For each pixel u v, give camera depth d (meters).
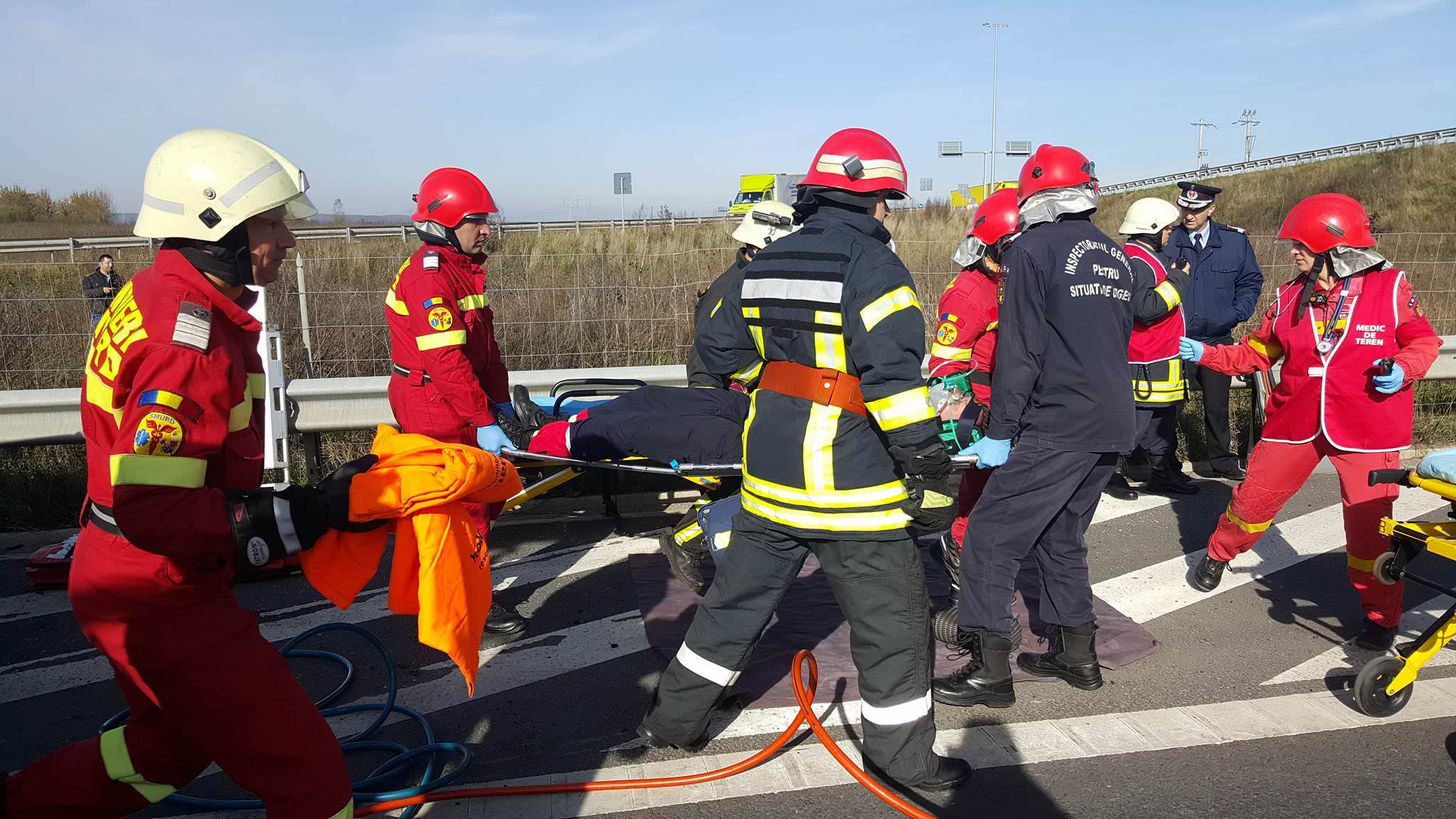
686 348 9.94
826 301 2.78
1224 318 6.77
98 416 2.11
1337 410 4.05
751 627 3.13
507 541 5.69
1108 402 3.44
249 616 2.25
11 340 9.22
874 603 2.91
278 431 5.92
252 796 3.14
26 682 3.96
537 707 3.72
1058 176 3.49
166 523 1.95
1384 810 2.98
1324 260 4.08
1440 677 3.90
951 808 3.01
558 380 6.66
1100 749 3.35
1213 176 44.94
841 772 3.21
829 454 2.83
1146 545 5.57
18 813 2.35
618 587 4.95
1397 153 32.06
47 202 43.97
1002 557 3.59
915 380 2.68
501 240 18.36
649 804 3.03
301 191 2.23
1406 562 3.60
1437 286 12.12
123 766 2.33
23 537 5.62
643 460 4.40
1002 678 3.64
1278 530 5.76
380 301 11.03
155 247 22.94
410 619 4.58
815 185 2.89
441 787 3.08
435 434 4.20
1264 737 3.43
